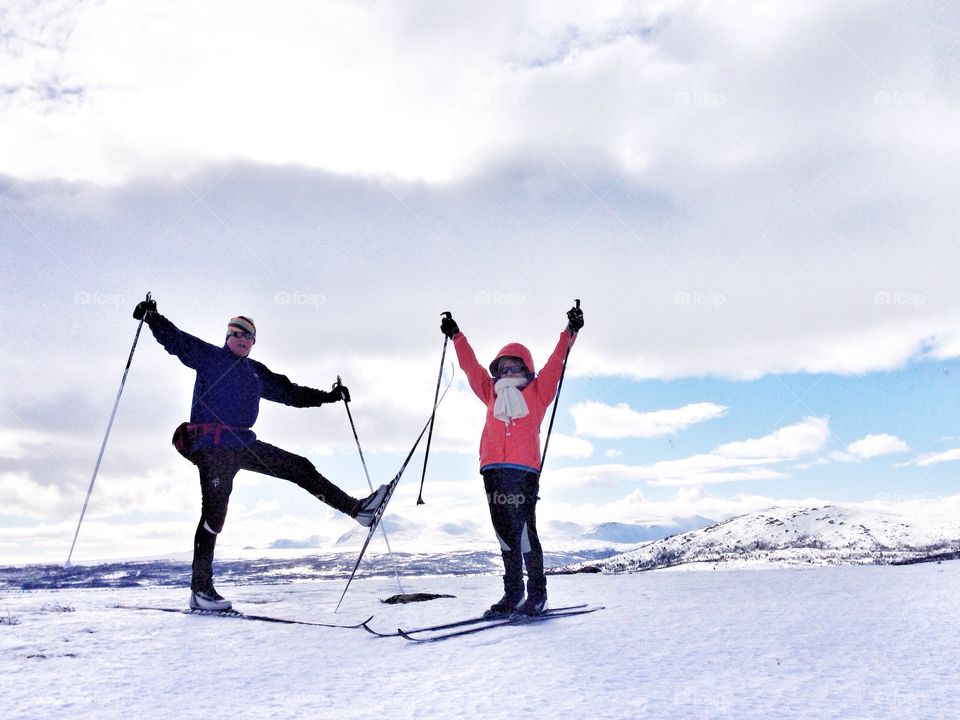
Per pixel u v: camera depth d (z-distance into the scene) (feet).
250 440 19.75
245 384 20.11
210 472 19.22
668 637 12.52
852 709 7.66
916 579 21.57
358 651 12.37
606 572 36.94
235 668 10.96
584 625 14.21
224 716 8.08
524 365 17.54
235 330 20.51
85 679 10.16
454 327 18.37
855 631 12.46
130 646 12.97
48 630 14.76
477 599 20.72
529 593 16.11
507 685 9.31
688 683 9.09
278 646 12.98
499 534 16.08
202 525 19.03
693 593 19.94
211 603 18.52
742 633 12.66
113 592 26.22
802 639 11.87
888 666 9.68
